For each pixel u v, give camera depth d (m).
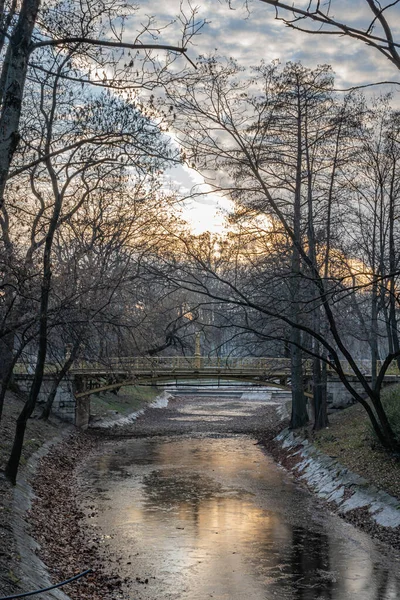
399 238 30.05
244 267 36.94
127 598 14.32
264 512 23.52
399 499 21.27
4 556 13.80
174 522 21.88
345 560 17.69
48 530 18.89
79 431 44.91
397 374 47.09
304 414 41.78
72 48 15.62
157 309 33.00
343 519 22.31
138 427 52.34
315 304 31.91
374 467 25.22
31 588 12.71
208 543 19.31
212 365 49.84
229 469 33.00
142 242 29.92
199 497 26.14
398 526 19.78
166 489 27.73
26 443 31.38
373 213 32.28
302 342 41.19
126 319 30.47
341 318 36.88
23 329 21.64
